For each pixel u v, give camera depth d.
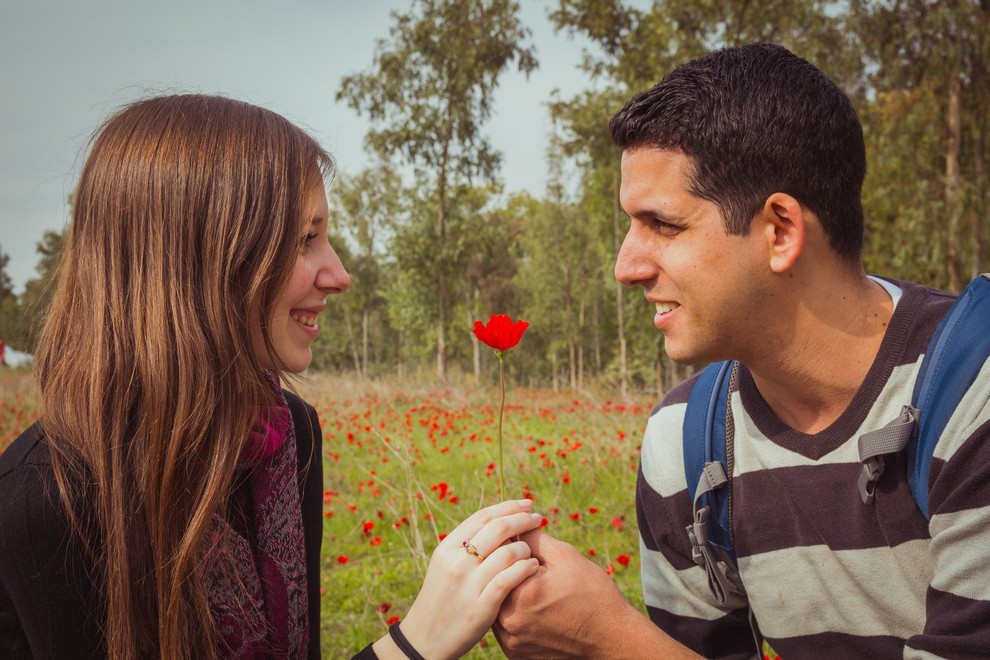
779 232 1.12
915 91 17.17
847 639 1.26
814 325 1.16
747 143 1.08
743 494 1.30
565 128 24.19
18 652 1.23
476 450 7.32
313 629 1.58
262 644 1.36
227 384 1.22
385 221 32.75
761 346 1.18
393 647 1.23
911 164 17.58
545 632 1.21
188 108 1.26
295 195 1.25
